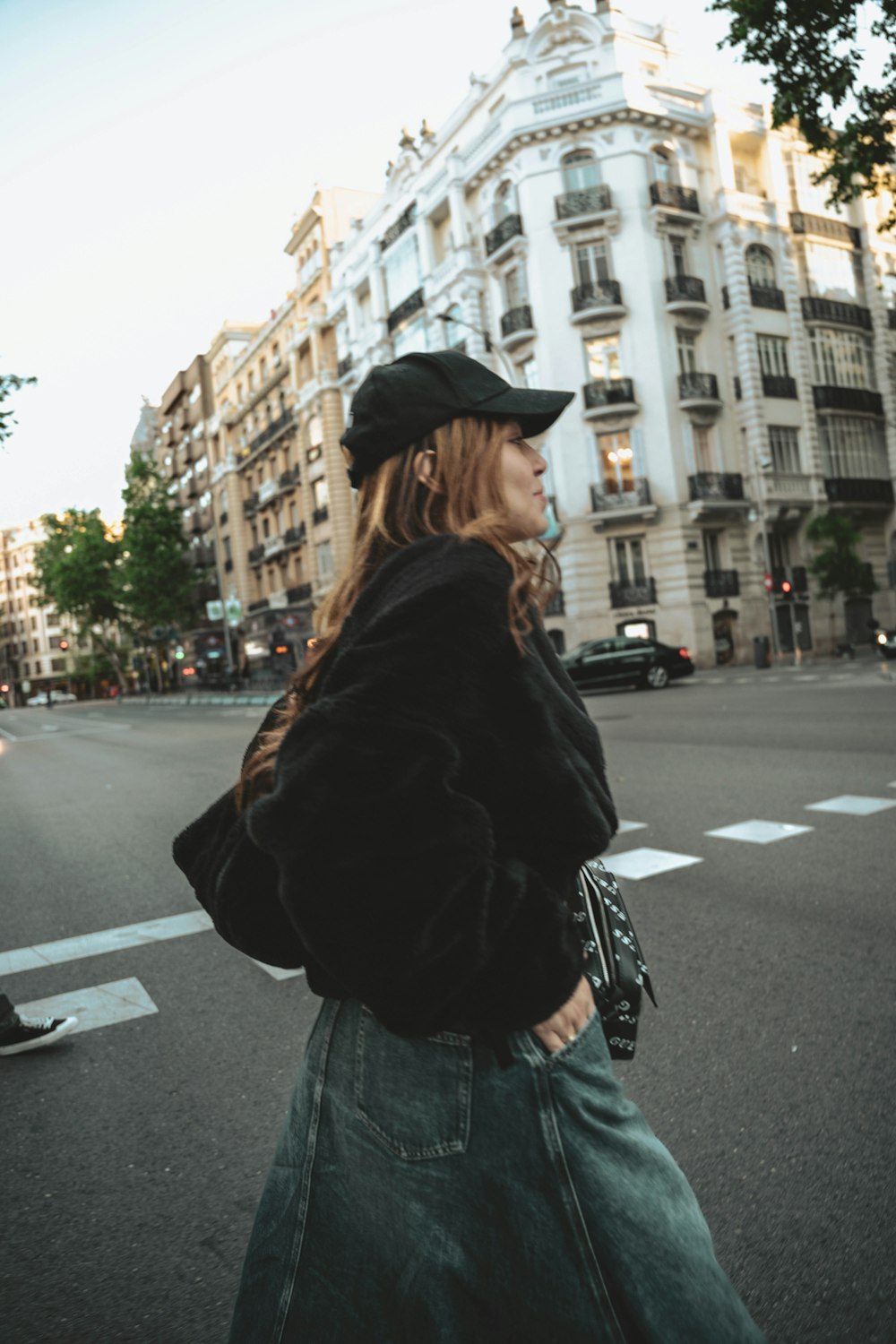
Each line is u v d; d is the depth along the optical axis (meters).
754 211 33.12
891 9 11.20
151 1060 3.49
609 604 31.55
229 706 40.72
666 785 8.30
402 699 0.88
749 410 32.38
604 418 31.44
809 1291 1.90
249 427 55.06
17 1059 3.59
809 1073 2.84
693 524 31.58
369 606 1.01
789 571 34.09
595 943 1.16
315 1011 3.87
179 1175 2.64
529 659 0.96
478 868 0.86
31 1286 2.16
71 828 9.38
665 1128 2.62
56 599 69.44
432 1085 0.98
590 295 31.05
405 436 1.10
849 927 4.11
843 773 7.86
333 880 0.84
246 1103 3.06
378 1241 0.99
